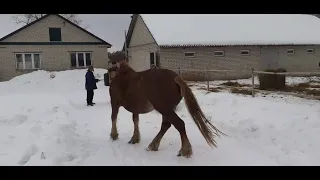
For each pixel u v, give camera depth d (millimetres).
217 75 22438
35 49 24859
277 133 6062
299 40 24016
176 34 22750
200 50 22047
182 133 5117
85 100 13328
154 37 22094
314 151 5043
